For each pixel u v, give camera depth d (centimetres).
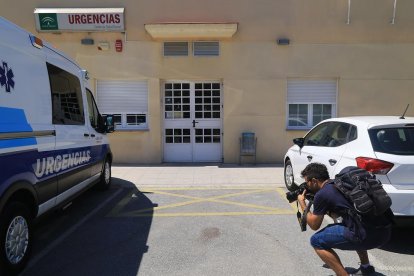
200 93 1164
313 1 1125
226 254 459
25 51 430
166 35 1101
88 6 1118
